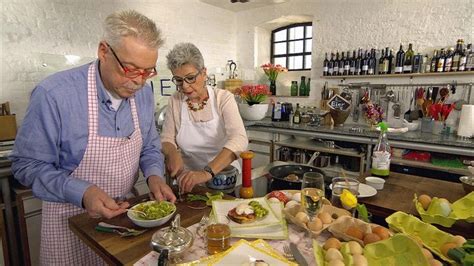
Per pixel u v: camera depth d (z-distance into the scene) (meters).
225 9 3.88
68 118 0.98
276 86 3.93
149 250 0.79
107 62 0.90
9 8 2.14
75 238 1.12
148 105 1.24
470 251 0.70
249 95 3.25
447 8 2.56
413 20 2.73
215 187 1.33
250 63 4.01
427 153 2.28
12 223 1.80
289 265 0.68
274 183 1.37
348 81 3.18
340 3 3.14
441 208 0.98
